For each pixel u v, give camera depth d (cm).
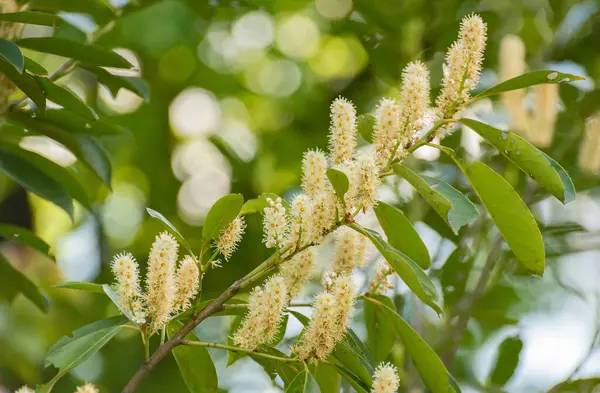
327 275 332
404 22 757
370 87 849
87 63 435
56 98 399
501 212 331
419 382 511
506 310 690
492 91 328
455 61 325
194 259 316
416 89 316
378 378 301
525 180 653
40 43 415
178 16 936
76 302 835
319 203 310
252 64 1003
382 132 318
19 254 805
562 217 712
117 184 943
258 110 997
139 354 809
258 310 309
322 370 366
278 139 938
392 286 350
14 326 794
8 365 784
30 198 856
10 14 381
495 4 762
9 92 419
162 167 949
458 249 607
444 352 540
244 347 310
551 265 761
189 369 359
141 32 933
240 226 320
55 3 477
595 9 722
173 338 307
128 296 299
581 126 664
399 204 636
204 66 979
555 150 662
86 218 911
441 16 758
